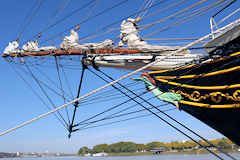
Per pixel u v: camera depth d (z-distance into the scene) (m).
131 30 8.27
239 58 6.38
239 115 6.44
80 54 8.41
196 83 7.11
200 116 7.14
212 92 6.81
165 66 7.80
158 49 8.03
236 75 6.42
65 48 8.49
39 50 9.02
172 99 7.38
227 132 6.81
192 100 7.17
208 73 6.91
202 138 6.88
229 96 6.54
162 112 7.52
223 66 6.65
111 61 8.02
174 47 8.13
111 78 8.00
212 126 7.04
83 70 8.44
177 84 7.42
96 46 8.34
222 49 6.99
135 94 7.73
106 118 8.02
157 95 7.52
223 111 6.68
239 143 6.76
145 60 7.90
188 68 7.26
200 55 7.75
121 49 8.23
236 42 6.77
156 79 7.76
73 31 8.62
